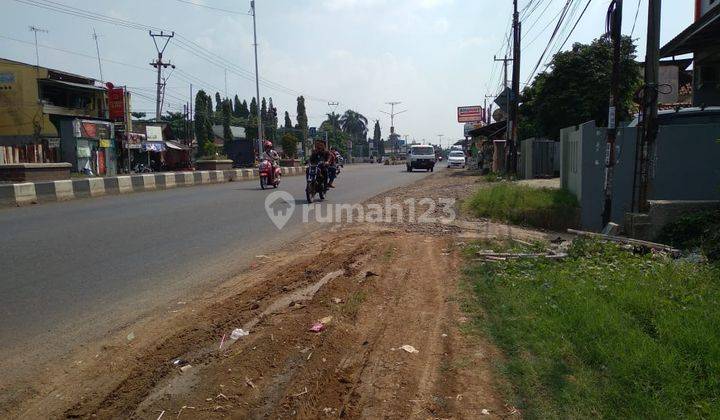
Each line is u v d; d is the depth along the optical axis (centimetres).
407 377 425
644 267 698
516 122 2553
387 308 599
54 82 3978
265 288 693
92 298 650
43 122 3956
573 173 1412
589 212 1231
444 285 688
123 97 4397
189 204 1600
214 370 440
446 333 517
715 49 1515
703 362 407
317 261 845
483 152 4025
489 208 1330
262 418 371
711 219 923
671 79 1697
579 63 2458
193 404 387
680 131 1121
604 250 800
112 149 4119
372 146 12925
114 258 860
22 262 816
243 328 545
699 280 607
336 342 492
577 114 2447
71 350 496
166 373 441
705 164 1114
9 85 3922
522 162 2639
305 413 374
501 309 564
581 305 530
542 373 417
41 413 387
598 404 372
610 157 1096
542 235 1112
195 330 539
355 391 404
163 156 5031
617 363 413
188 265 830
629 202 1188
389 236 1067
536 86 2984
